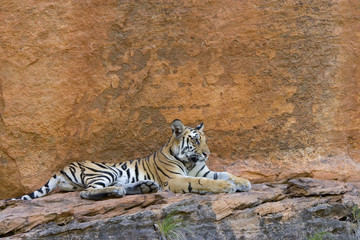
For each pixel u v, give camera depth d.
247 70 11.95
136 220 9.09
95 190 9.68
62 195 10.12
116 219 8.98
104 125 11.43
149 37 11.55
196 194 10.17
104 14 11.32
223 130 11.99
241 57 11.90
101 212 9.21
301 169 11.99
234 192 10.27
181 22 11.66
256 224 9.73
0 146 10.84
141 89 11.59
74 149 11.28
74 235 8.66
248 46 11.88
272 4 11.92
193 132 11.03
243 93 11.98
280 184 11.48
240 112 12.01
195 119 11.88
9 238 8.30
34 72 10.98
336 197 10.58
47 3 11.02
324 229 10.04
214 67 11.84
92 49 11.26
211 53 11.79
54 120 11.08
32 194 10.39
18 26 10.90
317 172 12.00
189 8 11.66
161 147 11.66
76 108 11.23
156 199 9.69
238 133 12.05
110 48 11.38
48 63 11.03
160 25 11.59
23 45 10.91
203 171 11.29
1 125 10.84
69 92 11.15
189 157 10.95
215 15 11.76
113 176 10.70
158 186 10.21
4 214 8.87
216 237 9.36
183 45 11.68
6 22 10.86
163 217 9.30
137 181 10.71
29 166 11.00
